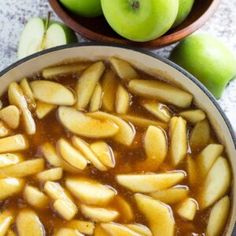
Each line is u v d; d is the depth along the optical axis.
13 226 0.66
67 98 0.70
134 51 0.69
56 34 0.75
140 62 0.70
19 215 0.66
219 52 0.74
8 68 0.69
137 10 0.67
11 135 0.69
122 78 0.70
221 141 0.68
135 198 0.67
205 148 0.68
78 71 0.71
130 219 0.66
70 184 0.67
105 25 0.74
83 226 0.65
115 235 0.65
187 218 0.66
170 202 0.67
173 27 0.73
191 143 0.69
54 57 0.70
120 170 0.67
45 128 0.69
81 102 0.70
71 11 0.73
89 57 0.70
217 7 0.75
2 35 0.80
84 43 0.69
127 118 0.69
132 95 0.70
